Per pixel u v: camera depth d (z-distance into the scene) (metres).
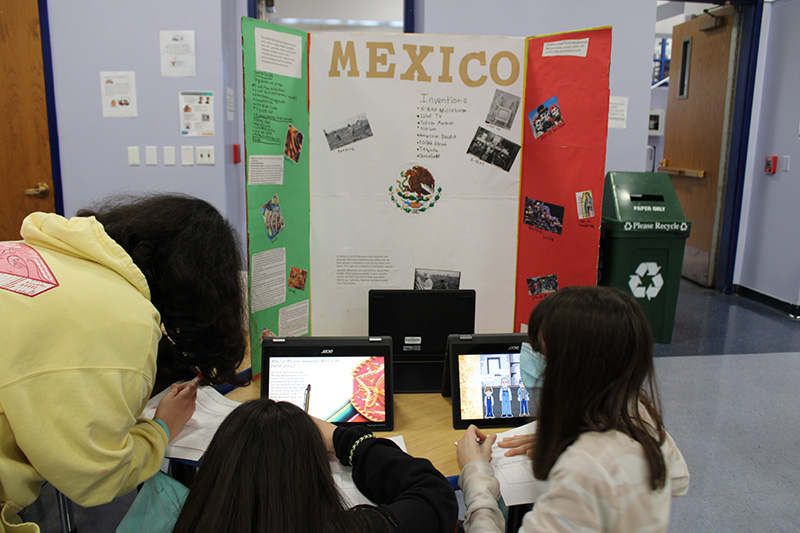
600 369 0.90
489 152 1.98
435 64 1.90
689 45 5.15
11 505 0.82
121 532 1.10
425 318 1.73
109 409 0.79
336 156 1.93
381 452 1.00
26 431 0.74
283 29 1.74
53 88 3.25
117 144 3.31
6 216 3.41
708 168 4.94
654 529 0.87
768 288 4.55
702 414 2.84
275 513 0.69
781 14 4.28
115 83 3.24
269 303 1.81
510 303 2.10
